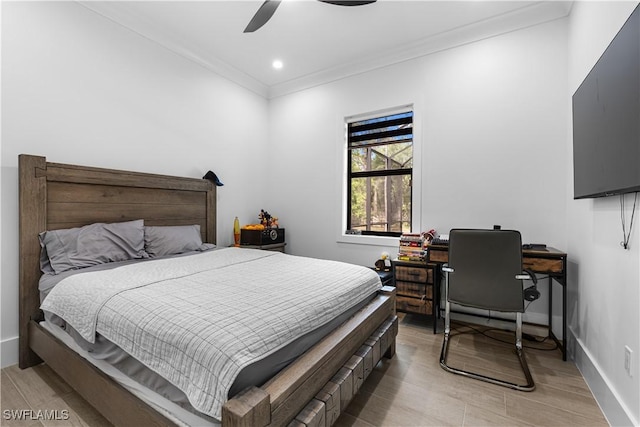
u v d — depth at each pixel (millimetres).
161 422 1042
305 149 3752
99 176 2305
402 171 3213
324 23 2627
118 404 1225
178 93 2977
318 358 1215
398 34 2789
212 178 3197
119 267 1939
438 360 2031
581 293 1972
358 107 3357
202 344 978
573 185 2076
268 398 908
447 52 2836
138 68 2650
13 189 1967
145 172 2701
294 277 1768
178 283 1575
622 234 1385
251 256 2471
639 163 1116
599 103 1494
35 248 1953
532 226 2492
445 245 2500
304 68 3467
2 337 1920
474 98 2715
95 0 2312
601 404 1524
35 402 1563
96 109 2377
